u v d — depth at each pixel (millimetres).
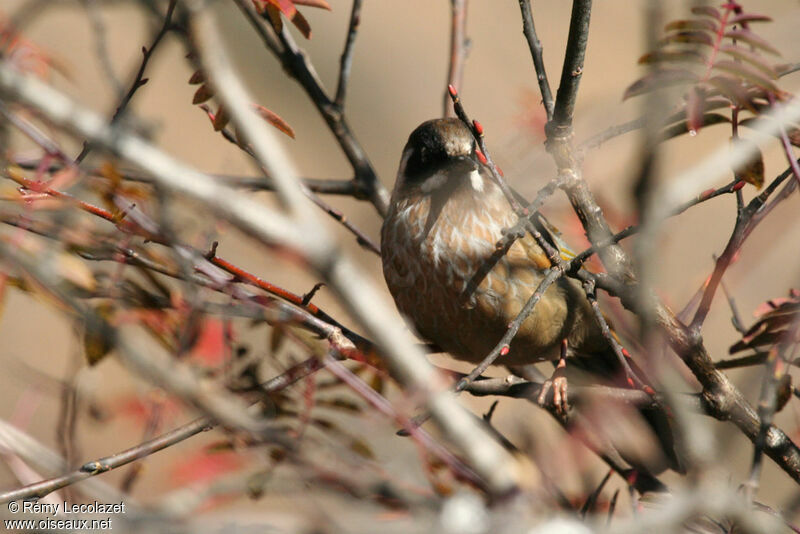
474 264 10578
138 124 6348
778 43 8531
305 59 11422
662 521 5121
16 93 4699
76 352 6500
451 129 11008
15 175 6555
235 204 4723
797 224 10211
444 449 6715
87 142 6695
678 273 12461
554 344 11031
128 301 6680
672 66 7145
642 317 5445
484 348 11078
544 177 10727
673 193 6727
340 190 11562
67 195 6543
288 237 4688
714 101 7520
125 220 6762
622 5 22547
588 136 10078
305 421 6773
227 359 6930
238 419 5980
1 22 7117
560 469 8562
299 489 6137
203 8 4676
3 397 12086
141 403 6809
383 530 5590
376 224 13758
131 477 6770
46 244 6219
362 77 26469
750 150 6988
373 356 7945
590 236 8172
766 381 7141
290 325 7043
